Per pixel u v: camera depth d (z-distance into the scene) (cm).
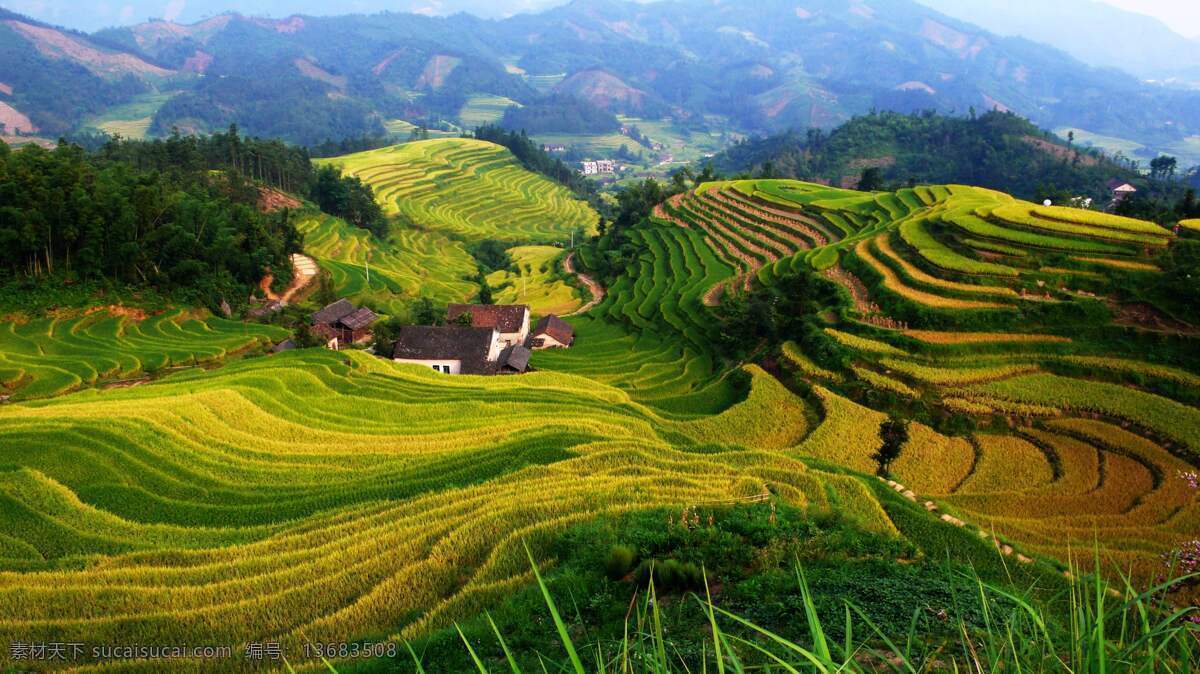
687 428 4256
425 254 12494
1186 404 3872
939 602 1458
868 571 1798
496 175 19250
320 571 2016
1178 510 3088
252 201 10350
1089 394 4003
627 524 2106
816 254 6575
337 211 12481
